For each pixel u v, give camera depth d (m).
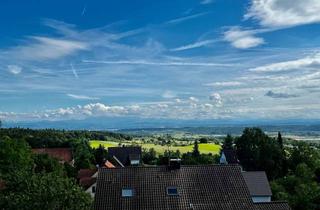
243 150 121.50
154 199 41.75
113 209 40.53
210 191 43.00
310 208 59.78
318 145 165.38
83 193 31.58
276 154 109.00
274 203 45.50
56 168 76.56
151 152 165.00
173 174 44.56
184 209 41.00
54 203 29.34
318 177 83.19
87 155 130.88
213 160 126.50
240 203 41.97
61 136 185.75
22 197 29.58
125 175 44.25
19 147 70.31
